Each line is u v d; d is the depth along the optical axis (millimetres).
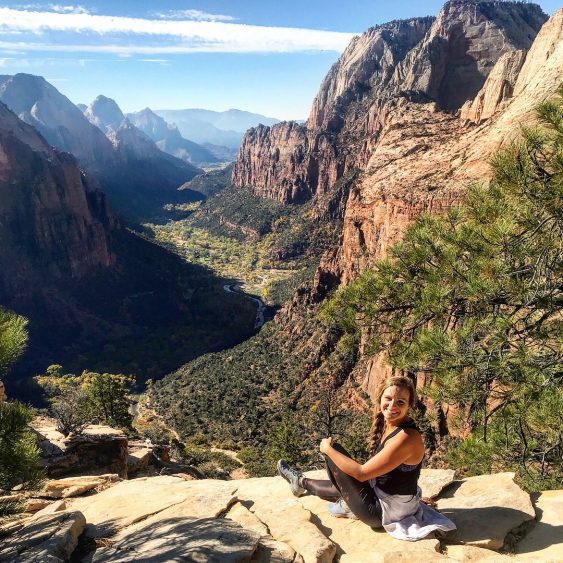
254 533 5625
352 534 5930
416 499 5621
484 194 10180
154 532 5898
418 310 10031
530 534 5586
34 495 10133
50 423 24906
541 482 8680
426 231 10367
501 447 9320
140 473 22812
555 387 8188
